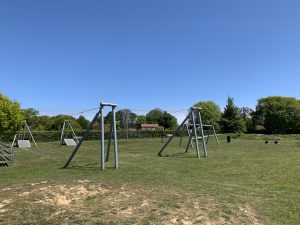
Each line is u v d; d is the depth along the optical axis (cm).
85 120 8206
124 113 7350
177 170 1522
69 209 775
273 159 1934
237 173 1402
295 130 7688
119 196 906
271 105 7819
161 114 9519
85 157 2222
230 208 784
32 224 676
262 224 687
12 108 3306
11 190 942
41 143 4172
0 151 1939
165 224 672
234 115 6912
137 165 1730
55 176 1337
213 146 3250
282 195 949
